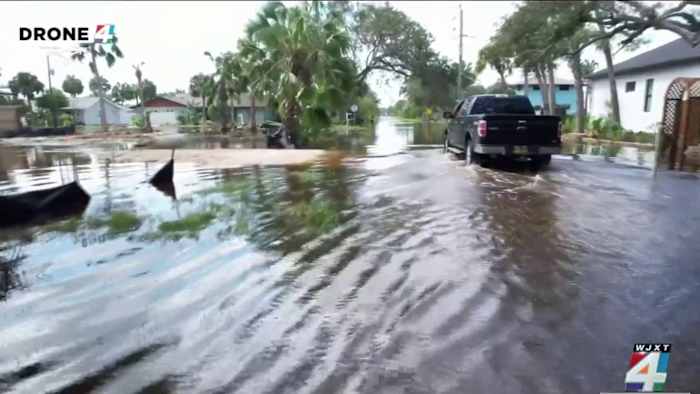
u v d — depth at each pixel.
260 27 24.98
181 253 5.90
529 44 22.34
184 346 3.62
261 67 24.95
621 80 28.41
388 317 4.01
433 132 36.50
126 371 3.30
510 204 8.30
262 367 3.30
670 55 23.69
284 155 17.89
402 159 15.32
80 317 4.16
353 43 46.91
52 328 3.97
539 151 12.22
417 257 5.55
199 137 36.03
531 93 54.72
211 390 3.05
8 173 14.41
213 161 16.31
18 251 6.20
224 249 6.01
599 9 19.62
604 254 5.54
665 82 23.48
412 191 9.61
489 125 12.17
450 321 3.92
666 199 8.52
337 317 4.03
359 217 7.52
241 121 67.94
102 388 3.11
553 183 10.30
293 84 22.62
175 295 4.59
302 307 4.24
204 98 61.50
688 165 13.05
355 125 53.19
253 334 3.77
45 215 8.29
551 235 6.36
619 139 23.66
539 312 4.05
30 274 5.31
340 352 3.47
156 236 6.73
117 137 38.28
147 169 14.66
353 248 5.93
